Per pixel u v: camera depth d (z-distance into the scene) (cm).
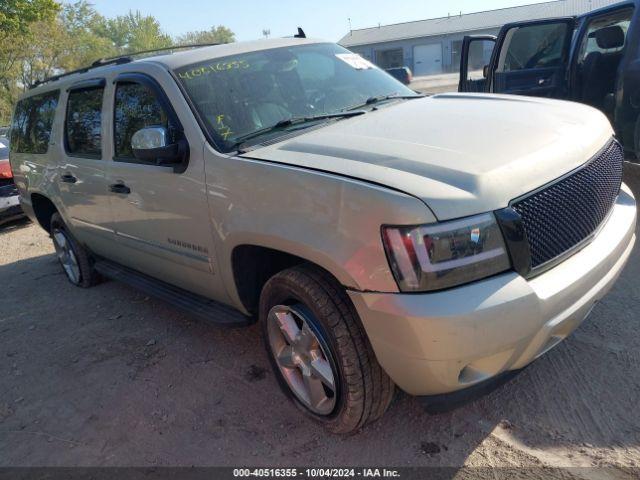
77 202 440
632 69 500
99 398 336
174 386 338
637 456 237
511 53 660
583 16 592
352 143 265
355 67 397
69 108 445
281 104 334
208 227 298
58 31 3947
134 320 444
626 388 279
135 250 386
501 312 208
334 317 242
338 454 262
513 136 254
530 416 270
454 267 208
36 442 302
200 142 299
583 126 281
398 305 212
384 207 213
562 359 310
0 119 3688
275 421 292
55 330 447
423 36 4616
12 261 673
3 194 776
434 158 234
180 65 336
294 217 246
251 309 313
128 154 363
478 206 212
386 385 253
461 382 225
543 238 228
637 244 457
